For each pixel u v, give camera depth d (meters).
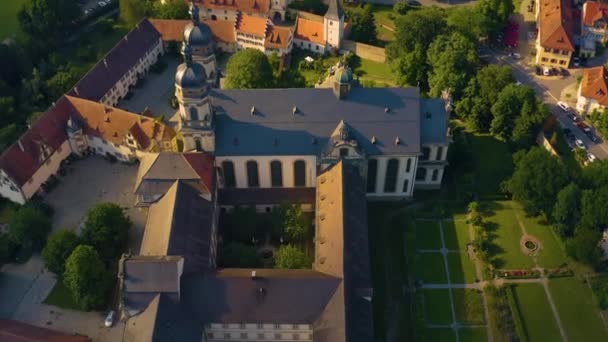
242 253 139.25
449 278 143.50
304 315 119.69
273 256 144.25
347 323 116.12
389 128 149.12
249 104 149.75
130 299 118.81
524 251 149.25
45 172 164.38
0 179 156.12
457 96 188.50
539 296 139.88
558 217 149.50
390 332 132.88
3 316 135.62
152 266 118.88
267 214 155.62
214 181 147.12
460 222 156.50
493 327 133.25
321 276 121.94
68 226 155.88
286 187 155.88
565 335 132.75
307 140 147.88
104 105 170.50
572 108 197.12
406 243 149.75
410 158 150.50
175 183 140.38
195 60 156.75
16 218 146.62
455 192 164.88
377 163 151.75
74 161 174.00
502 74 184.75
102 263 134.75
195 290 120.75
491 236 152.75
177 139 162.00
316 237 136.62
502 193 164.62
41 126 165.62
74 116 172.38
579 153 177.75
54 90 192.62
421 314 134.75
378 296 139.38
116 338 131.12
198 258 129.75
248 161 149.50
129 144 166.88
